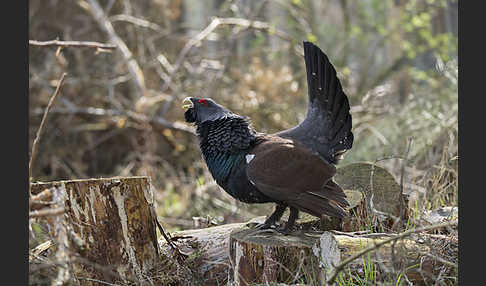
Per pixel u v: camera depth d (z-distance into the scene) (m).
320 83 7.40
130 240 6.84
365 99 15.31
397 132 12.88
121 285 6.67
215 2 23.41
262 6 18.30
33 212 5.30
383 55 23.67
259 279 6.49
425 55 21.67
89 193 6.54
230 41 16.98
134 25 17.52
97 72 17.08
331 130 7.32
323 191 6.57
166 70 17.67
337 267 5.29
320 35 22.09
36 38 17.06
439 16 22.19
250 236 6.71
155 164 15.30
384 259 6.25
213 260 7.37
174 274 7.15
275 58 19.75
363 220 7.72
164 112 15.77
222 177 7.08
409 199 8.65
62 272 5.80
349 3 23.31
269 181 6.48
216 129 7.06
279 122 15.80
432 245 6.48
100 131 17.00
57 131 16.02
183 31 21.27
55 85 15.70
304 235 6.88
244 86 16.17
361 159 12.48
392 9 22.38
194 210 11.88
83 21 17.78
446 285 6.20
